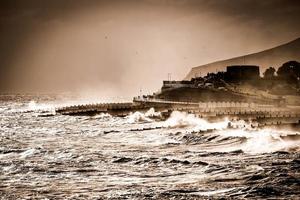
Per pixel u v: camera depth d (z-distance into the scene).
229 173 56.31
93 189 50.59
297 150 71.94
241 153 71.94
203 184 51.47
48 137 106.44
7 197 47.31
